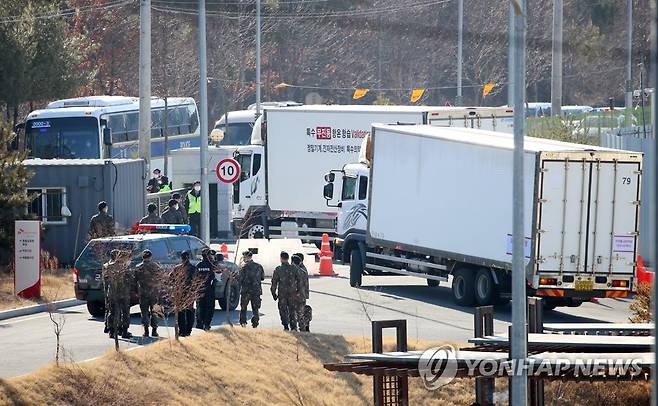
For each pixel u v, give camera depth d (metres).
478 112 119.50
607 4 190.62
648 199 111.81
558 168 82.25
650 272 90.44
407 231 94.88
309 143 130.50
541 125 124.75
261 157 135.00
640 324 62.28
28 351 66.88
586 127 127.56
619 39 188.88
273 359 66.25
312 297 93.06
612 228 82.94
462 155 89.31
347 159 129.38
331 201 126.19
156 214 102.25
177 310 66.00
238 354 65.31
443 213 91.19
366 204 110.00
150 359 61.31
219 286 83.75
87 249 80.50
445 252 90.81
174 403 57.78
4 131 101.38
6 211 97.00
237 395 60.72
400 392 53.78
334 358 67.94
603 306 91.81
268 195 131.88
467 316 84.38
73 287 93.06
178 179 139.25
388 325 53.94
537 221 82.06
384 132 98.12
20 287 85.94
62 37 173.88
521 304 43.34
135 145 152.25
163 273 71.25
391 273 103.00
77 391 55.50
